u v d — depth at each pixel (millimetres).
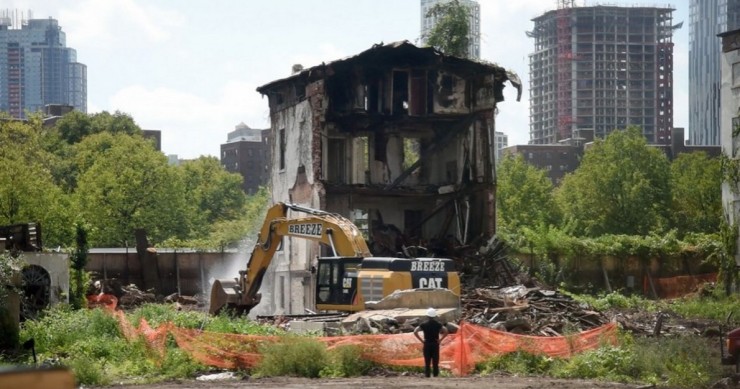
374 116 54219
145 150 100688
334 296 35031
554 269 67750
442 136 56031
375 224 55969
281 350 24750
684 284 68188
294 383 21719
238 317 36875
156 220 93812
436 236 54312
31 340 25719
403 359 24984
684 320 44375
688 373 23266
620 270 70000
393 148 56531
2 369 5730
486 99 53906
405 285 33375
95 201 90875
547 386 20906
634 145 106188
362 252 36125
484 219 52906
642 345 27078
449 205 54625
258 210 124562
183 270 66062
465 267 49406
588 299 51844
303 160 53969
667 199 104250
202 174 145375
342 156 55906
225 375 24422
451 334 27141
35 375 5742
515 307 35750
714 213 104062
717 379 23453
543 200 109688
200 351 25656
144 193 94000
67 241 68750
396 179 54469
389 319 29219
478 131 54125
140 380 23500
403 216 56469
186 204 115500
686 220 103500
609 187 101812
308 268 51719
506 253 53562
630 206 100938
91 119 132875
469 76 54688
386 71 54531
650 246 70500
